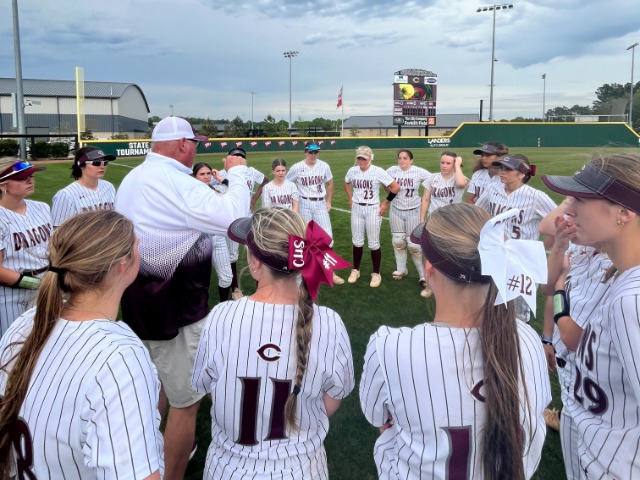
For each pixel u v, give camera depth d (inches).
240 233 76.4
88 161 188.4
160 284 99.3
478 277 54.1
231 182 105.7
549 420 129.3
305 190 290.8
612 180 57.7
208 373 71.9
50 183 607.5
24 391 51.7
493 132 1370.6
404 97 1451.8
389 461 60.0
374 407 60.9
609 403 61.3
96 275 54.5
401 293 245.0
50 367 51.4
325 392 74.7
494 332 53.4
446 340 55.0
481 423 53.8
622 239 58.9
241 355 67.6
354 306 225.6
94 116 2150.6
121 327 56.9
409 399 55.3
